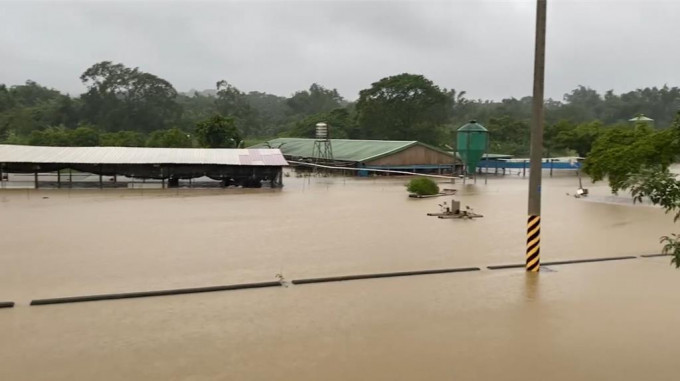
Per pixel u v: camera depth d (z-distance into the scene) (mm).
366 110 92625
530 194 15555
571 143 65812
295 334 10555
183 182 45062
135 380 8453
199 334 10531
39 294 13125
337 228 23656
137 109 99312
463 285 14352
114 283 14195
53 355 9422
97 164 38719
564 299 13062
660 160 29969
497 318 11602
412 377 8609
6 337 10273
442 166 60812
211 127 67062
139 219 25625
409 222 25609
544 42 14695
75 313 11766
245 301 12805
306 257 17656
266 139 101125
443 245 19891
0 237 20656
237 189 41125
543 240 21297
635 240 21344
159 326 10977
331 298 13086
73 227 23094
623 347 9922
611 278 15172
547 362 9234
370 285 14320
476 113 124000
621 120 125125
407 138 93812
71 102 99125
